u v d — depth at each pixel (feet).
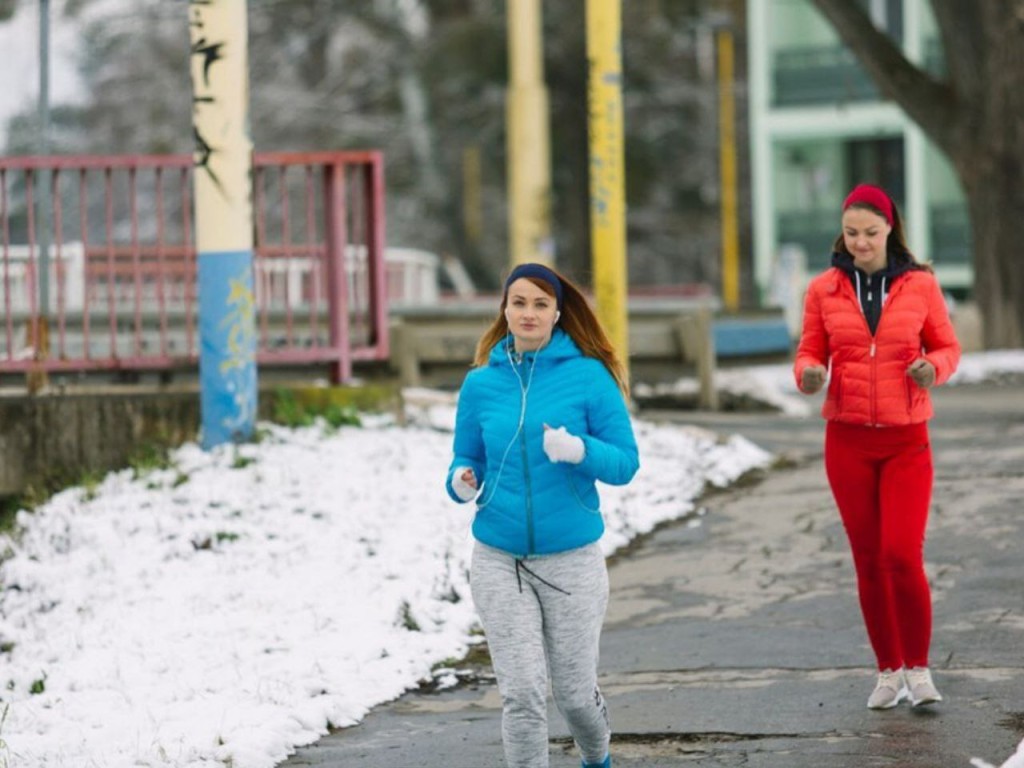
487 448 47.29
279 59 398.83
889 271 56.70
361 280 150.92
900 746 52.44
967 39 200.13
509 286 47.60
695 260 431.02
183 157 98.48
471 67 379.35
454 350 125.70
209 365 93.66
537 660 46.65
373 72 402.11
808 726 55.31
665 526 88.48
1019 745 50.72
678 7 385.91
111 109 413.18
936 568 74.33
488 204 417.49
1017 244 199.62
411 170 404.77
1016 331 200.03
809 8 353.72
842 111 313.12
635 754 53.67
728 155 360.69
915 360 56.24
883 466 57.11
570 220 388.16
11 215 440.45
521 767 46.55
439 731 58.13
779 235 357.41
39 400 93.66
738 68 408.46
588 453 45.93
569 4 379.14
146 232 404.77
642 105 414.00
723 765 51.85
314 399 99.71
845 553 79.36
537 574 46.91
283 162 101.30
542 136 243.40
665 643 67.36
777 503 91.09
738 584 75.56
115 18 380.78
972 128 200.75
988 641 63.36
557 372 47.29
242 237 93.71
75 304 144.15
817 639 66.03
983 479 92.17
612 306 120.78
